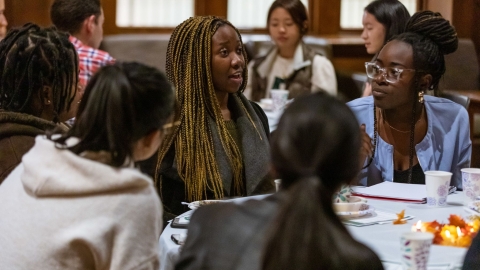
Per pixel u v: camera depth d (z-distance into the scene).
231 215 1.64
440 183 2.66
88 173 1.92
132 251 1.92
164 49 6.91
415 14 3.39
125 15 7.39
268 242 1.42
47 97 2.57
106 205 1.92
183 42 3.10
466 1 7.06
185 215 2.52
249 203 1.67
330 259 1.41
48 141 2.02
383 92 3.22
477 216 2.47
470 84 6.83
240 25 7.64
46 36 2.58
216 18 3.17
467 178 2.75
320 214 1.42
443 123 3.34
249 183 3.13
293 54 6.08
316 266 1.40
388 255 2.09
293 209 1.42
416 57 3.22
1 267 1.98
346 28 7.80
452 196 2.87
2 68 2.56
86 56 4.93
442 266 2.01
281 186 1.58
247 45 6.72
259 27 7.66
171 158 3.13
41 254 1.93
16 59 2.52
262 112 3.43
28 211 1.99
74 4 5.05
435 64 3.28
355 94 6.54
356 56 7.41
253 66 6.14
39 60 2.52
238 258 1.57
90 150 1.96
